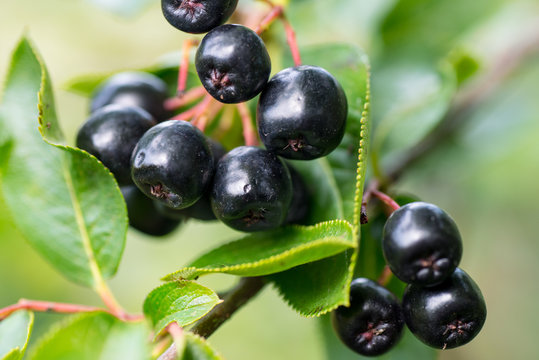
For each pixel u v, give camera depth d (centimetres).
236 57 19
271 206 19
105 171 20
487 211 33
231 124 22
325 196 21
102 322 19
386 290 20
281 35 24
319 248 19
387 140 23
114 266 21
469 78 25
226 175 19
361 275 21
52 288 33
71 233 21
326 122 19
